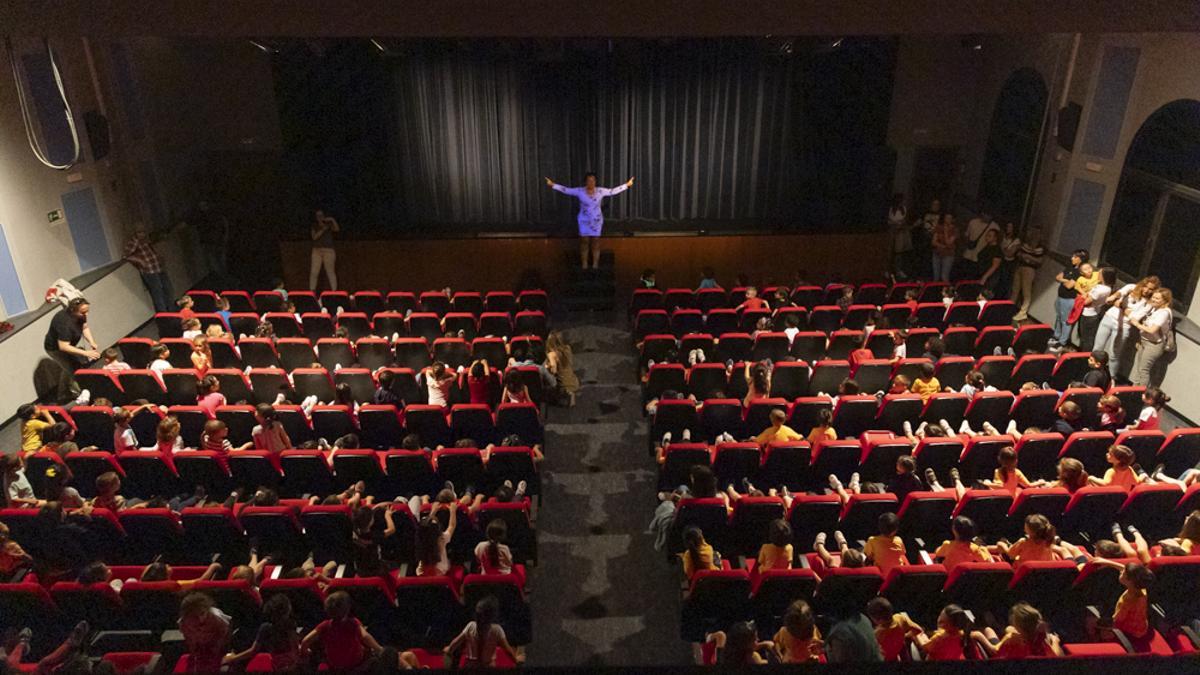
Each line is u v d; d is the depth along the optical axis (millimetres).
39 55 9938
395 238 13336
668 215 15156
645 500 7770
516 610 5375
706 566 5695
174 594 5113
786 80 14227
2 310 9336
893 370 8625
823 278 13672
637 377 10148
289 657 4598
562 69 14117
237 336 10367
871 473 7043
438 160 14617
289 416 7695
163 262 12406
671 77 14258
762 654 4941
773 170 14898
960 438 6984
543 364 9234
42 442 7344
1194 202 9195
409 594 5227
